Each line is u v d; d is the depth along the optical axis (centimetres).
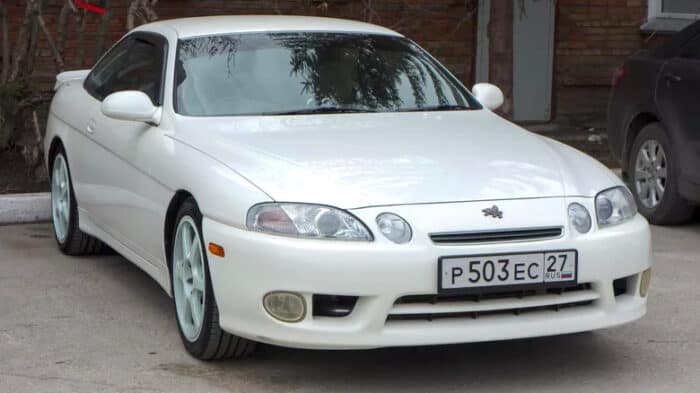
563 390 545
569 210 539
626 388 548
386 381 556
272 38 695
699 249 846
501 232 520
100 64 803
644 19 1488
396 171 545
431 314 516
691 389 548
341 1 1386
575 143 1321
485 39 1442
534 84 1471
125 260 801
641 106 931
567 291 536
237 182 541
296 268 508
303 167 546
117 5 1322
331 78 672
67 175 799
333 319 516
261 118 629
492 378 561
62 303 692
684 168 880
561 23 1466
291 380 556
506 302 522
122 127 684
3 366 575
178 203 597
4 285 731
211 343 559
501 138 614
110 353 596
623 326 649
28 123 1130
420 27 1427
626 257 546
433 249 509
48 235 880
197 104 642
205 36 689
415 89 685
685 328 647
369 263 504
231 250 526
